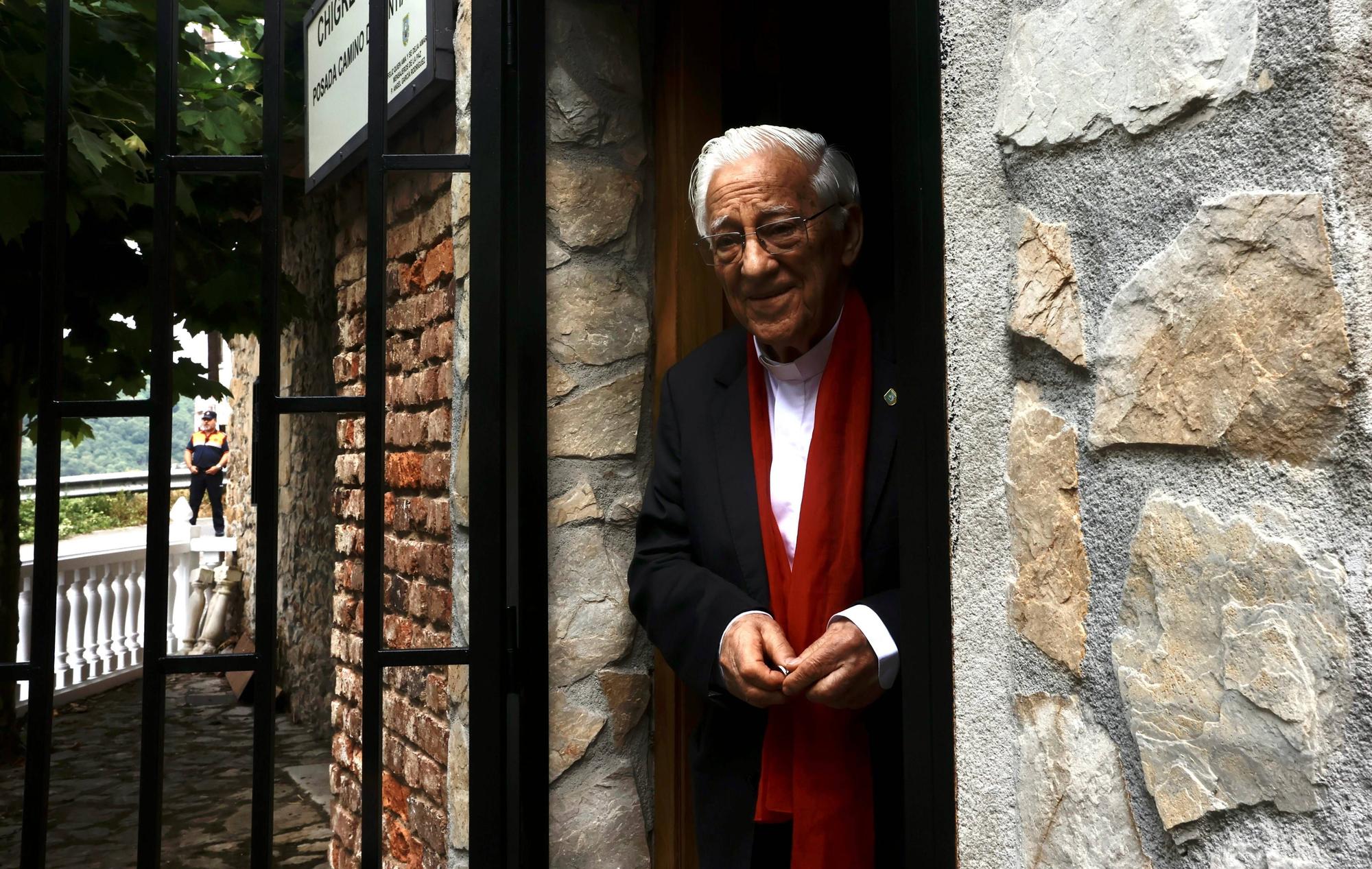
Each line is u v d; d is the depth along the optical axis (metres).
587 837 1.55
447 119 2.25
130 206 3.20
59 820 3.97
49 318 1.36
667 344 1.61
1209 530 0.58
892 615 1.17
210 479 8.06
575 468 1.58
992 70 0.77
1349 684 0.50
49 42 1.36
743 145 1.29
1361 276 0.51
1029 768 0.73
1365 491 0.50
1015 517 0.74
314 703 5.27
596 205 1.61
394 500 2.69
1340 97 0.51
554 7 1.61
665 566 1.40
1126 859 0.64
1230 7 0.57
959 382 0.80
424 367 2.48
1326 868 0.51
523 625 1.54
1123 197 0.64
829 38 1.84
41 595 1.34
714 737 1.38
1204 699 0.58
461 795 1.81
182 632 6.89
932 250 0.84
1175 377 0.60
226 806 4.11
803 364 1.35
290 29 3.31
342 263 3.91
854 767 1.25
